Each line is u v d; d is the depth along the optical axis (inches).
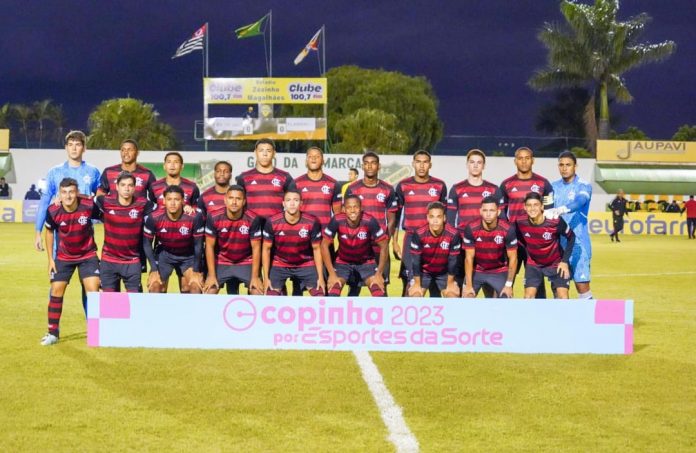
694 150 1536.7
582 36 1672.0
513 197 372.2
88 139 1675.7
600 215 1283.2
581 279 368.8
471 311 297.4
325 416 214.8
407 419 213.0
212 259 339.6
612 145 1542.8
